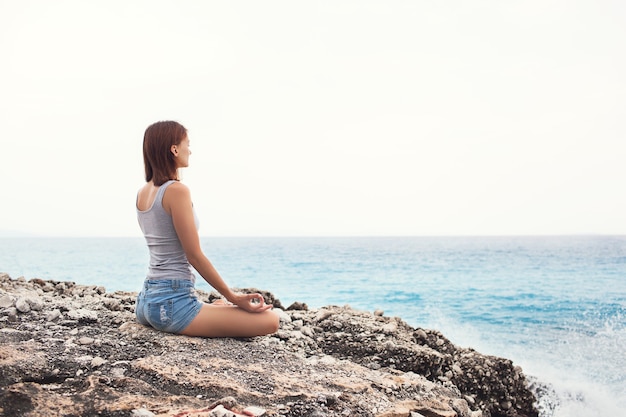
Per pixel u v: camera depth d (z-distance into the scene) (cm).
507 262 4641
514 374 567
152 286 429
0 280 655
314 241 12044
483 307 2194
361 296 2723
